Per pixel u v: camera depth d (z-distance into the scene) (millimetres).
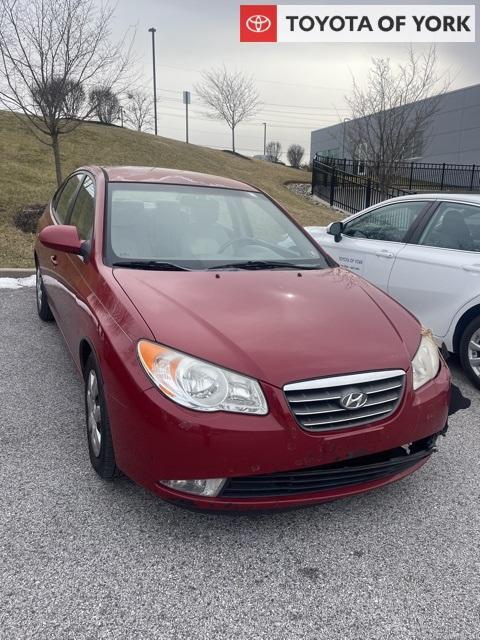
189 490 2188
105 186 3529
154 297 2543
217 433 2096
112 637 1854
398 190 16266
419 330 2775
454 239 4414
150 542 2326
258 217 3826
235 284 2826
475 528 2533
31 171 12133
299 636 1900
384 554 2334
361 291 3031
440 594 2123
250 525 2480
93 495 2617
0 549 2229
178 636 1874
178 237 3293
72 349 3258
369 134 15250
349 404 2238
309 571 2215
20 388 3803
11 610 1936
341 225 5281
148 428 2160
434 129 29453
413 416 2412
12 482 2691
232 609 2002
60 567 2152
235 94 34625
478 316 4148
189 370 2164
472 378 4227
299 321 2500
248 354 2232
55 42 8664
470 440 3398
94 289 2799
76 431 3230
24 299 6160
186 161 19734
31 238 8555
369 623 1973
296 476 2232
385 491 2812
